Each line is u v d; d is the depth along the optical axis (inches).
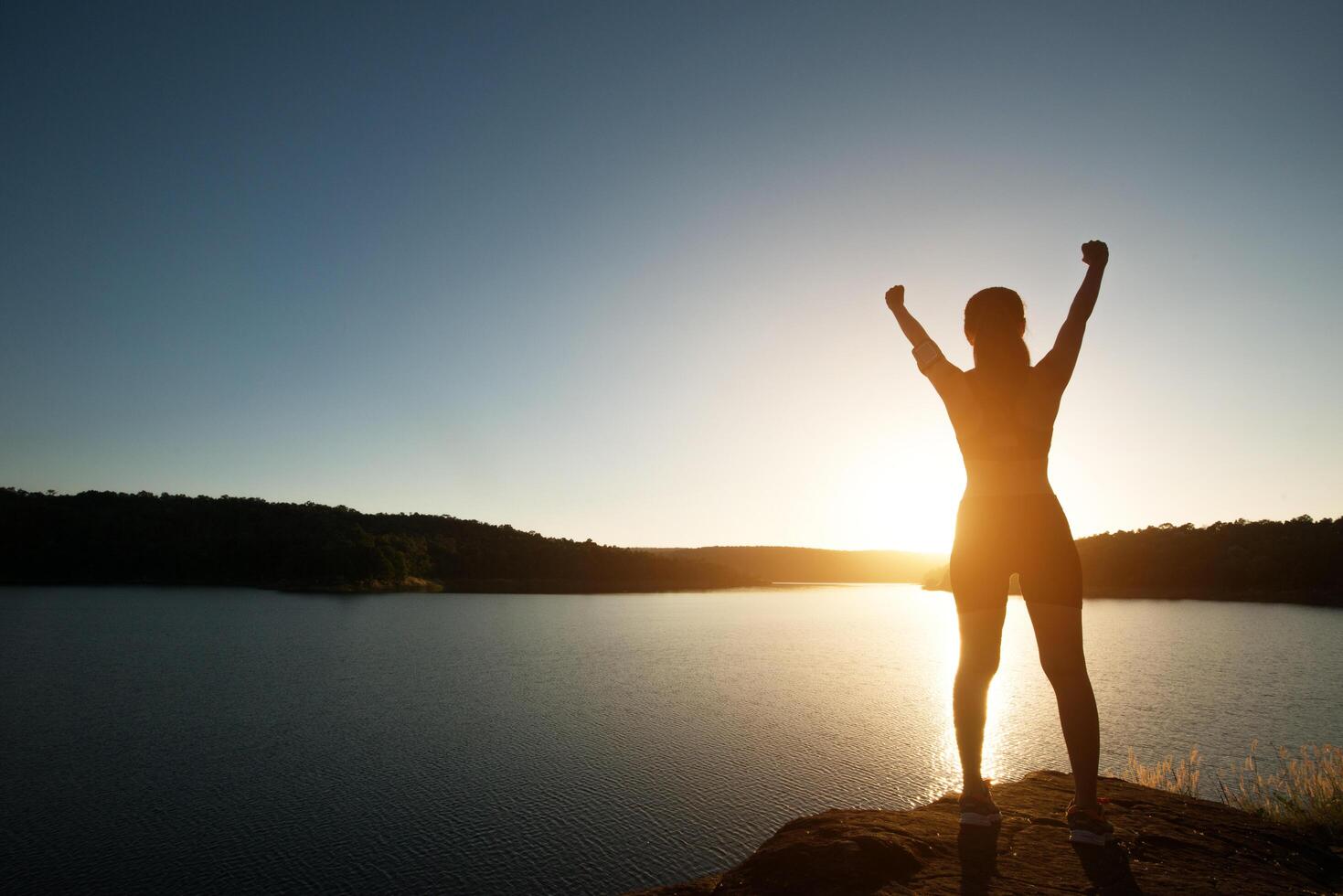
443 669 3230.8
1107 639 3811.5
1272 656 3238.2
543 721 2295.8
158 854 1312.7
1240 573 6392.7
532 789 1651.1
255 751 1978.3
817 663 3516.2
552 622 5137.8
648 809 1521.9
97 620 4448.8
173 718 2331.4
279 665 3257.9
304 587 6860.2
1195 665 3026.6
